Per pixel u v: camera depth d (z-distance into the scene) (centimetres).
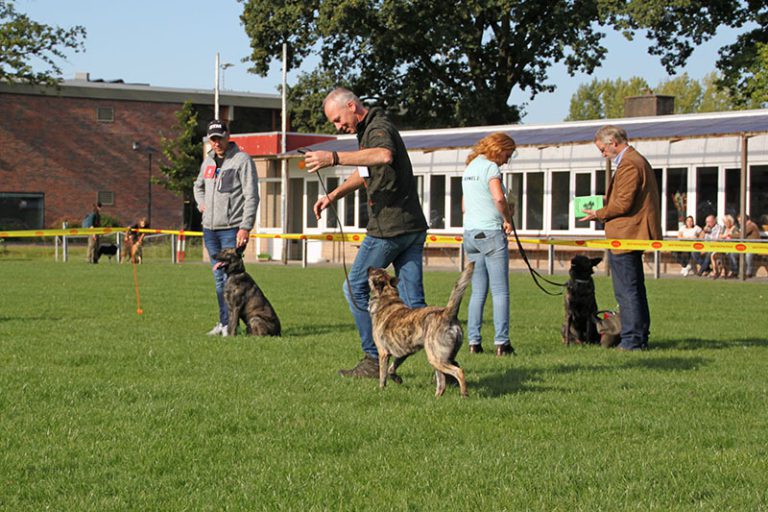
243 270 1062
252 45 4284
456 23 4038
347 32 4128
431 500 455
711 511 437
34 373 774
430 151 2812
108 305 1421
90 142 5472
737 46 3853
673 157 2583
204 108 5722
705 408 663
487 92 4256
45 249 4384
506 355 924
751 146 2452
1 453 532
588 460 521
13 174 5309
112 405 654
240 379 757
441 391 697
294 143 3469
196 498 458
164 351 911
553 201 2805
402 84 4388
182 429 589
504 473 497
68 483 481
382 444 558
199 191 1103
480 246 934
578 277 1009
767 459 525
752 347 992
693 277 2375
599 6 3781
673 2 3612
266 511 441
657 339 1066
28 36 4700
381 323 722
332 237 1958
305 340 1011
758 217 2448
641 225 979
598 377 784
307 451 543
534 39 4178
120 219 5541
